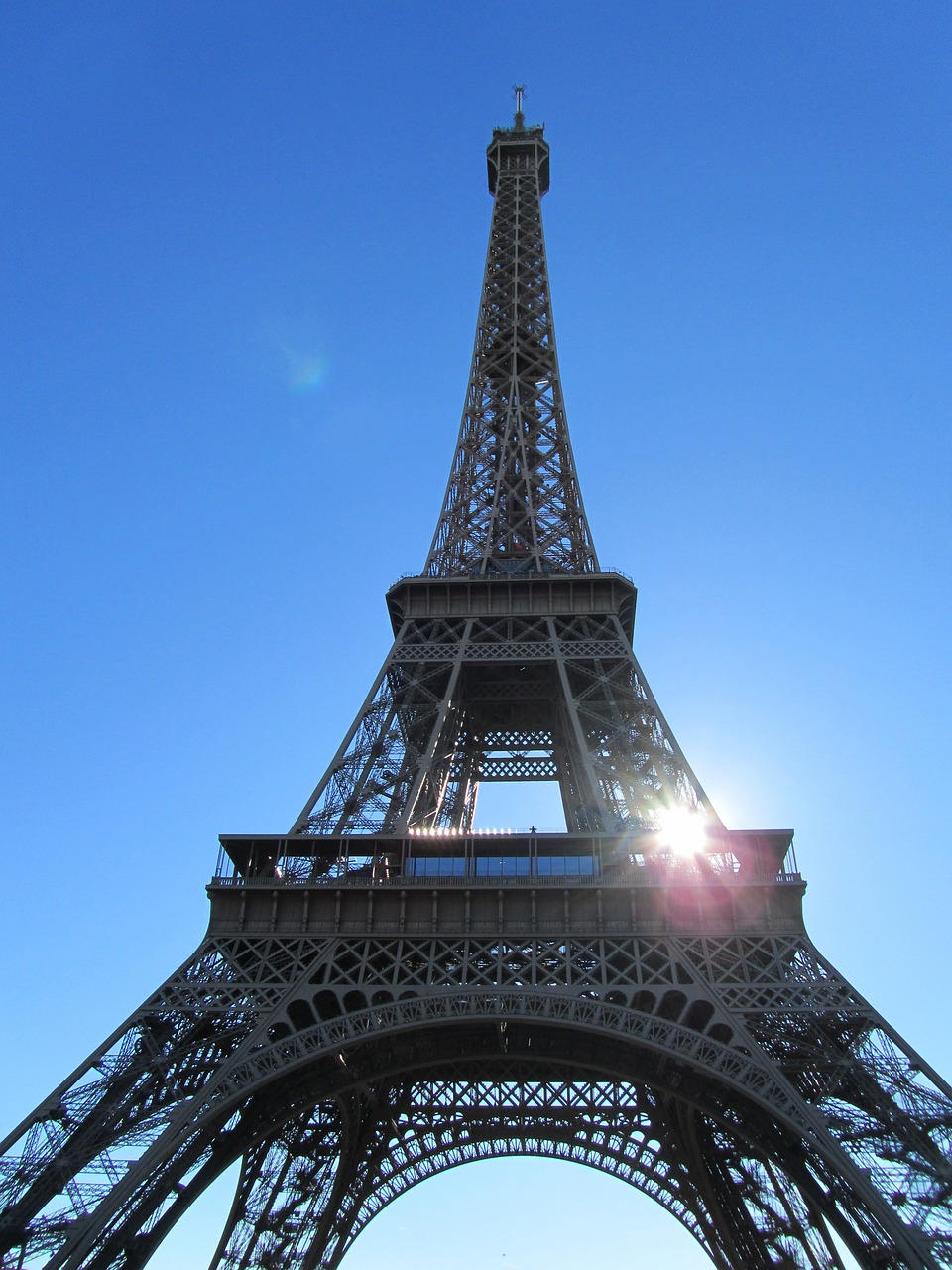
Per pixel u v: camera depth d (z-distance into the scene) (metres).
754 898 68.44
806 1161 63.88
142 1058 60.19
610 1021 61.75
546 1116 92.31
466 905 68.50
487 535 103.00
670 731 80.75
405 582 96.19
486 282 129.12
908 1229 51.28
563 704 93.69
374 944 67.69
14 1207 52.44
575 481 108.31
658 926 67.56
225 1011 62.56
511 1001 62.66
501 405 118.38
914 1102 56.41
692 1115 81.50
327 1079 69.25
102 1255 56.09
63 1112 56.25
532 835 72.25
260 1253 84.81
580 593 94.94
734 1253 88.06
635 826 76.00
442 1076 88.62
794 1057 61.06
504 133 150.50
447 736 90.62
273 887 69.19
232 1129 65.88
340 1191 88.06
